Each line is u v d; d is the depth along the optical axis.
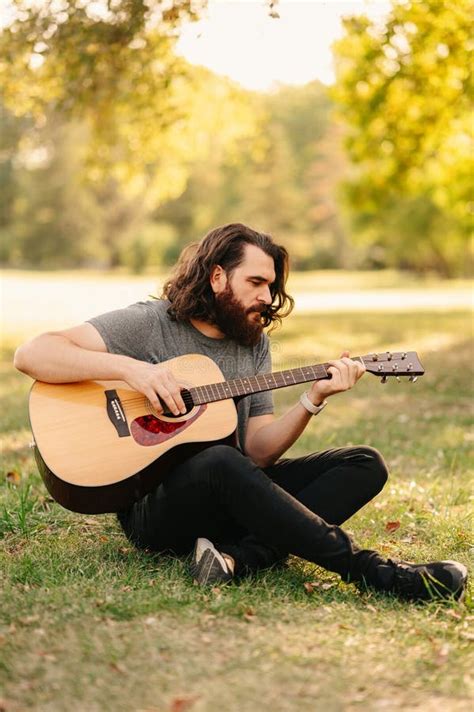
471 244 38.12
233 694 2.22
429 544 3.63
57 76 8.09
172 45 7.59
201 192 50.97
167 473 3.07
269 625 2.66
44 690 2.23
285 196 51.25
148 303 3.32
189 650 2.46
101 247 50.44
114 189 48.50
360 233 38.38
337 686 2.28
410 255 42.72
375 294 31.28
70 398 3.12
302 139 55.31
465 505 4.23
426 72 8.92
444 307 22.75
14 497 4.18
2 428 6.29
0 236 50.41
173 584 2.98
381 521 3.93
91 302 23.22
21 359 3.11
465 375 9.58
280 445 3.22
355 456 3.18
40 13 6.91
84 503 3.03
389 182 12.50
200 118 11.37
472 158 12.06
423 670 2.38
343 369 3.11
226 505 2.91
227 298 3.20
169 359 3.24
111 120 10.10
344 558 2.89
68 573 3.09
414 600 2.87
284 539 2.88
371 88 9.93
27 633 2.55
